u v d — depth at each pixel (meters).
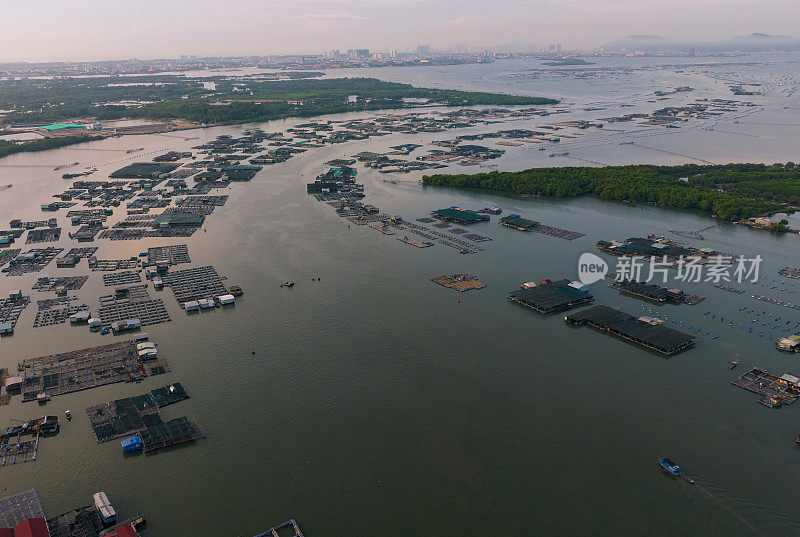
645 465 120.62
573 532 104.69
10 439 127.44
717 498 111.81
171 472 118.50
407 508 110.12
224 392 145.00
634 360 160.25
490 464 121.25
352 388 147.00
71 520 105.94
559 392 145.38
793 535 103.56
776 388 145.50
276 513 108.75
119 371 153.88
